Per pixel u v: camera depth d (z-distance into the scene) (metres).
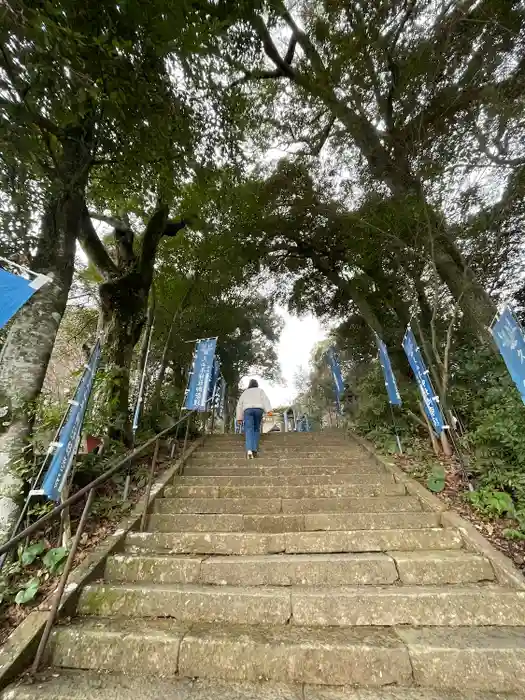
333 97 7.67
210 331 10.33
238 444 6.44
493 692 1.72
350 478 4.28
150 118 3.45
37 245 3.60
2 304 2.02
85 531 2.98
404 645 1.88
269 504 3.57
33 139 2.87
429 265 5.92
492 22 4.95
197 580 2.54
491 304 5.45
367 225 6.46
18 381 3.15
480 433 3.71
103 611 2.26
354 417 7.44
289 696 1.69
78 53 2.56
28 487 2.93
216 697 1.68
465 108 5.67
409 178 6.43
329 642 1.92
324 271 10.60
